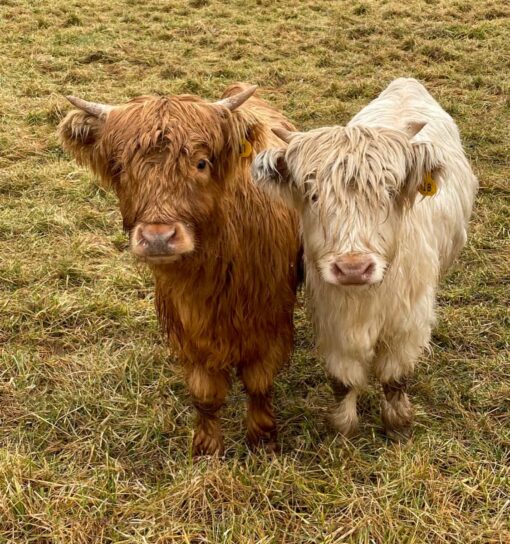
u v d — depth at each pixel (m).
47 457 3.74
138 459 3.74
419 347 3.61
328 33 11.06
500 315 4.76
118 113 2.89
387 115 4.17
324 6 12.53
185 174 2.77
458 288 5.06
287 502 3.27
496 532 3.07
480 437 3.73
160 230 2.71
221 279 3.20
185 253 2.82
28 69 9.48
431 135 4.09
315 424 3.93
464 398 4.07
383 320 3.38
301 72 9.52
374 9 12.12
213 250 3.07
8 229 5.84
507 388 4.07
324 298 3.42
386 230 2.90
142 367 4.39
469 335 4.61
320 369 4.39
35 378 4.28
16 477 3.36
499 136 7.34
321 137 2.95
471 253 5.48
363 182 2.80
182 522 3.18
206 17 12.08
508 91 8.55
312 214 3.00
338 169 2.83
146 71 9.70
